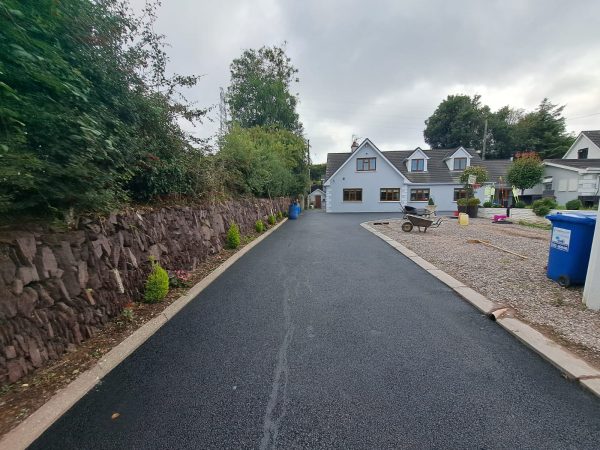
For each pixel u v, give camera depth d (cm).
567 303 348
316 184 4606
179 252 493
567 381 216
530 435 168
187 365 242
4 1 184
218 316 342
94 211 304
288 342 280
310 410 190
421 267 554
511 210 1588
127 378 224
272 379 223
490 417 182
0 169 184
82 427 174
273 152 1558
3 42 194
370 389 210
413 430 173
